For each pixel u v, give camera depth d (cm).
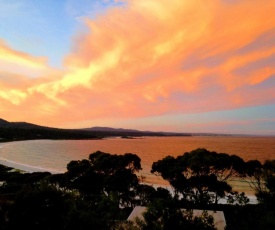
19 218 1340
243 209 3102
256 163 3959
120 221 1427
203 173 4091
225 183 3947
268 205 2338
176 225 1168
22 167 11556
